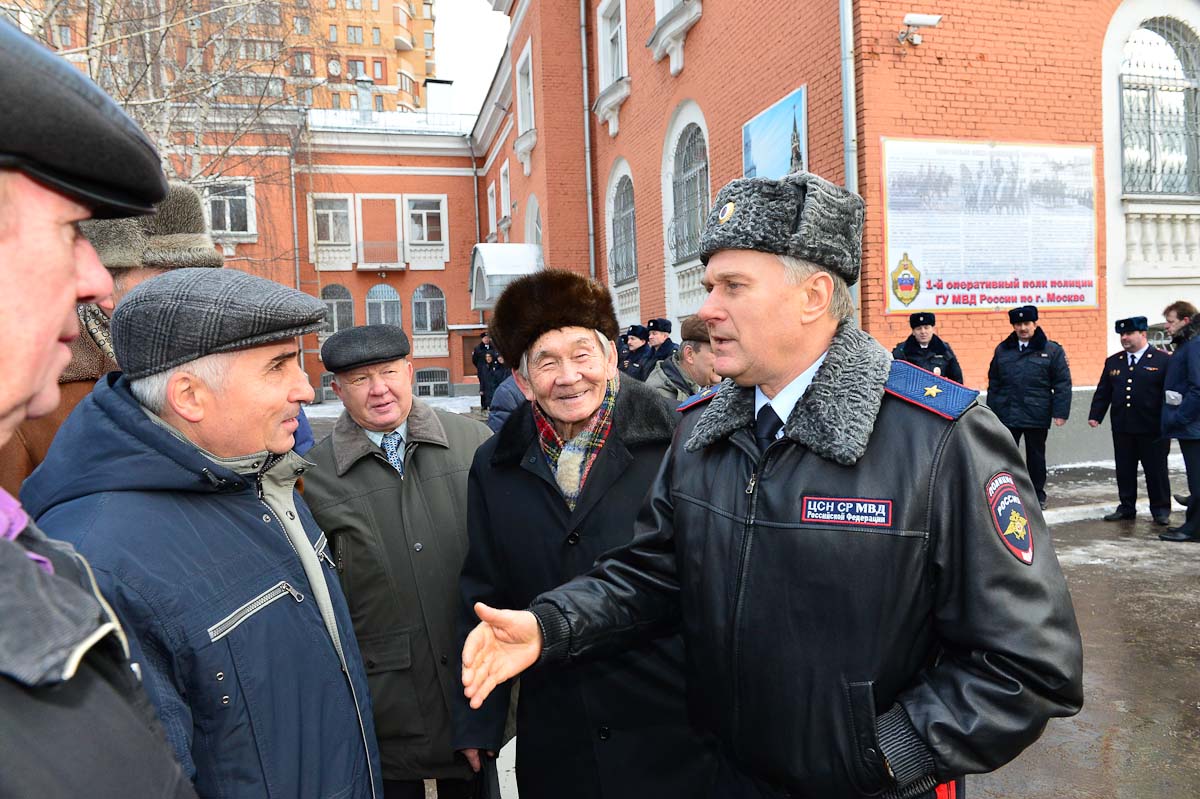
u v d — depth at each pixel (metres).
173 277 1.16
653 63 11.23
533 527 1.73
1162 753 2.73
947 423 1.12
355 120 25.38
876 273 6.72
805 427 1.15
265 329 1.14
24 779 0.50
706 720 1.32
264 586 1.15
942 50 6.80
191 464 1.11
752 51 8.32
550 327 1.62
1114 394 6.14
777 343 1.19
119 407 1.12
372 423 2.03
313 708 1.17
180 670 1.02
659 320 8.23
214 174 8.47
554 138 14.52
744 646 1.18
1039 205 7.20
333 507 1.97
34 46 0.54
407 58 48.16
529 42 15.64
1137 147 7.72
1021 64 7.06
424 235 24.62
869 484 1.11
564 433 1.80
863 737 1.07
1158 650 3.60
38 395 0.62
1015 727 1.01
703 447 1.33
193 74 7.45
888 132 6.68
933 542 1.09
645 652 1.65
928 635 1.13
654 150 11.42
